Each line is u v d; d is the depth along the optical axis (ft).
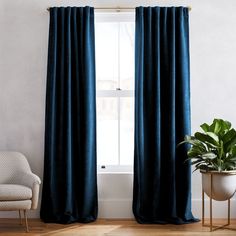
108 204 14.98
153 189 14.33
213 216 14.85
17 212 15.05
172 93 14.32
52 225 14.05
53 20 14.58
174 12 14.49
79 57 14.64
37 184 12.92
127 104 15.52
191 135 14.98
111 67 15.53
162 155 14.55
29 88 15.15
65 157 14.40
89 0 15.08
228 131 12.79
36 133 15.14
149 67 14.46
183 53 14.43
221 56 14.93
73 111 14.66
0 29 15.12
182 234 12.84
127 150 15.55
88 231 13.26
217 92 14.97
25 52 15.14
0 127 15.20
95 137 14.64
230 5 14.89
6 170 14.11
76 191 14.62
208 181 13.15
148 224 14.12
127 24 15.47
